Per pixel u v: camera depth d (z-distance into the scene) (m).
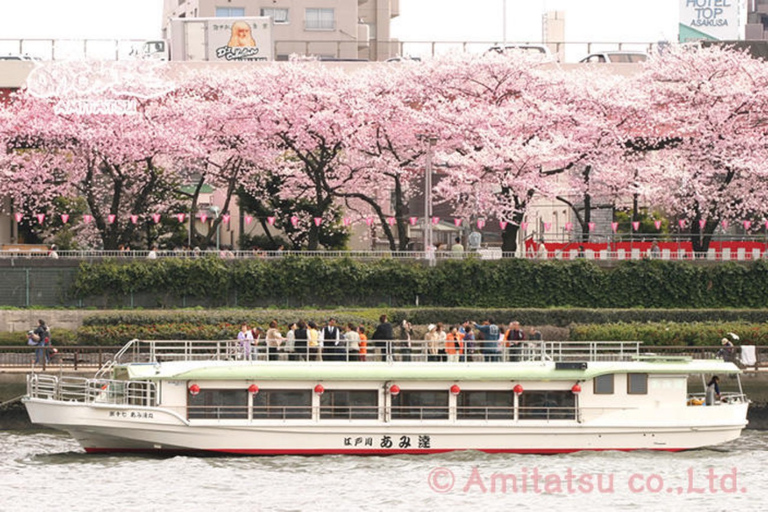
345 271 144.75
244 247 178.38
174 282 143.25
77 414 92.94
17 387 111.75
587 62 195.00
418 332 130.50
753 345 129.25
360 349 103.56
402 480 88.00
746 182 160.62
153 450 95.00
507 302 146.38
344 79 163.88
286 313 134.50
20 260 142.75
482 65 163.25
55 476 88.19
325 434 94.81
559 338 133.62
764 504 83.88
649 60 177.38
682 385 97.94
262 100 159.25
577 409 96.69
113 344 128.88
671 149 165.25
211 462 92.94
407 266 146.38
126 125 156.62
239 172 167.62
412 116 157.62
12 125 158.12
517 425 96.00
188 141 157.62
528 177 155.62
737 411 99.19
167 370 94.06
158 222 171.00
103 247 161.50
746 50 182.88
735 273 148.12
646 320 139.38
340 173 163.12
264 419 94.38
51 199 173.00
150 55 194.00
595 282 147.12
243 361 96.38
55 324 137.88
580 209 165.62
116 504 80.88
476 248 156.88
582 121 160.38
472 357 104.06
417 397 95.75
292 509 80.31
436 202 163.75
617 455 97.00
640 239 162.38
